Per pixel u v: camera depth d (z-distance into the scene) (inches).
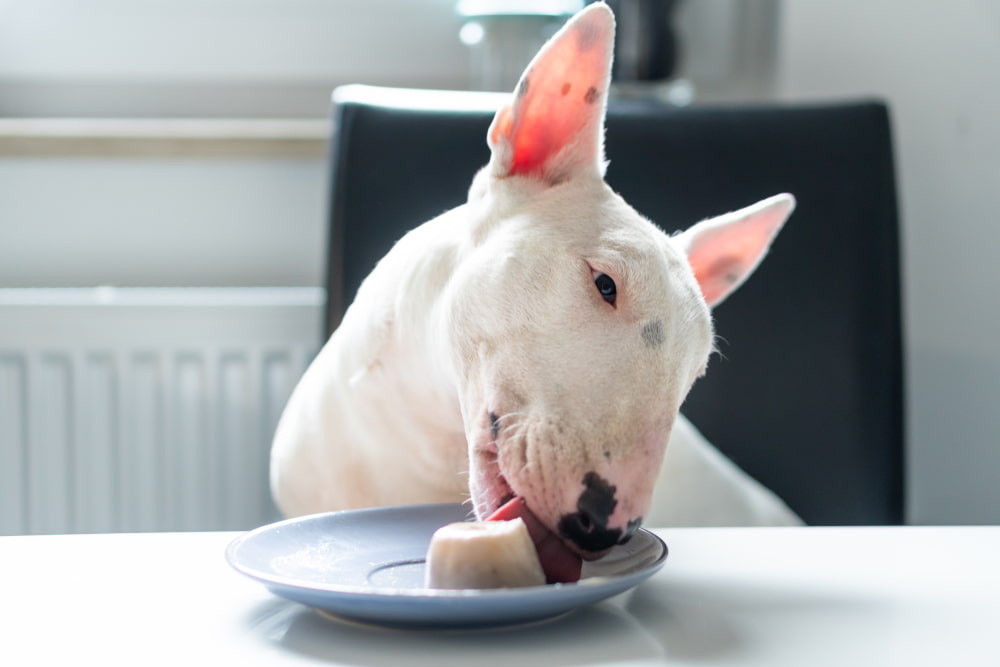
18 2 80.3
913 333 77.8
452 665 30.5
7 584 34.2
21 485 68.4
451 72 83.9
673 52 76.0
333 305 60.7
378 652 31.0
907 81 76.0
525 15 71.8
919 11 75.4
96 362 68.5
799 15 75.8
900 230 63.2
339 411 46.9
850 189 62.6
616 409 36.6
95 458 68.9
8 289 75.5
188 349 68.8
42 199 75.2
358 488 47.0
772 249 62.4
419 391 45.0
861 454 61.9
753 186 62.4
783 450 61.9
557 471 36.1
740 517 52.3
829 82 76.2
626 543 36.4
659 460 36.7
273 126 76.2
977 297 77.2
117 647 31.1
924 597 33.6
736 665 30.3
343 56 83.0
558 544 36.1
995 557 36.3
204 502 70.1
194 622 32.3
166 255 76.7
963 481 78.4
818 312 62.2
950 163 76.4
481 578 32.5
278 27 82.4
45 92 81.7
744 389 62.1
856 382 62.1
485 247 41.1
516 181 42.1
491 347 39.1
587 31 41.0
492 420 38.4
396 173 61.2
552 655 30.9
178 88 82.5
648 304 38.1
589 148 42.1
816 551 36.9
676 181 62.2
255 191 76.7
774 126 63.0
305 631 31.9
